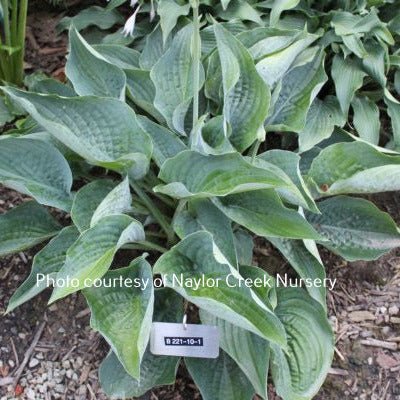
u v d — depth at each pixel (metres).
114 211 0.88
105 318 0.83
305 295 0.94
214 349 0.89
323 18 1.19
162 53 1.12
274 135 1.17
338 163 0.96
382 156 0.94
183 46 1.03
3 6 1.08
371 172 0.88
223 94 0.97
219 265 0.84
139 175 0.92
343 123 1.09
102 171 1.09
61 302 1.01
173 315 0.93
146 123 0.96
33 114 0.82
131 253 1.04
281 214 0.89
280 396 0.89
